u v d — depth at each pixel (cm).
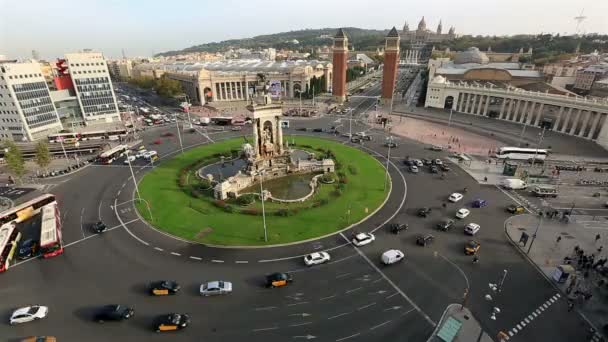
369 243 6806
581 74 19212
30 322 4984
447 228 7250
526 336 4688
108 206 8450
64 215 8044
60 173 10681
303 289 5559
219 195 8675
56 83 16688
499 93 16488
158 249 6675
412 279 5784
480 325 4850
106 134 14900
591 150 12344
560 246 6706
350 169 10594
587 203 8481
